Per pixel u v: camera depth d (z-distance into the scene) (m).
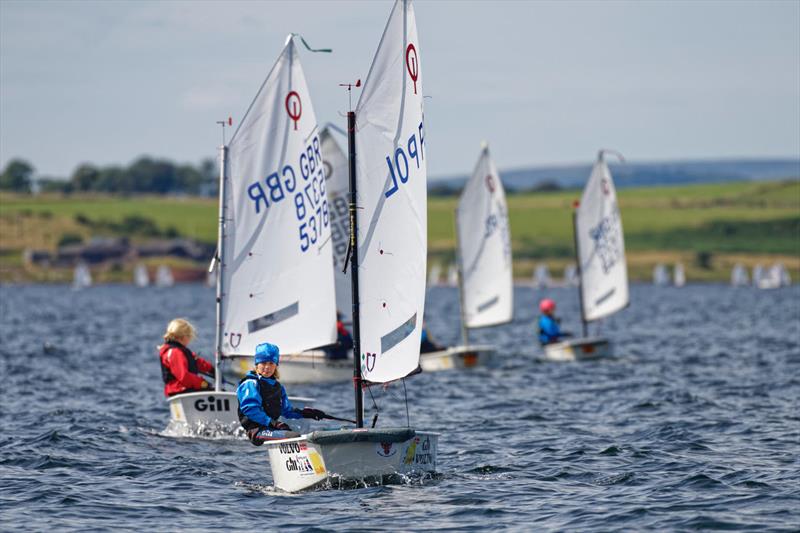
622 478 61.66
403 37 59.84
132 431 80.31
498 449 72.31
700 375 119.69
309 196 77.62
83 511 54.28
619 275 148.25
